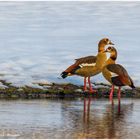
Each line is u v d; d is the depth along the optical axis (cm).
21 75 1977
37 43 2466
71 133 1323
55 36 2619
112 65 1872
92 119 1488
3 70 2016
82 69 1912
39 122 1441
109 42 1958
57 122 1444
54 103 1725
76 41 2512
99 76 2017
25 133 1319
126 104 1730
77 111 1597
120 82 1828
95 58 1934
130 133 1335
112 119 1492
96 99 1822
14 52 2283
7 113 1550
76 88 1906
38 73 2003
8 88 1858
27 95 1838
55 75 1994
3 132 1325
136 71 2041
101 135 1309
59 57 2217
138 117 1526
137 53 2297
